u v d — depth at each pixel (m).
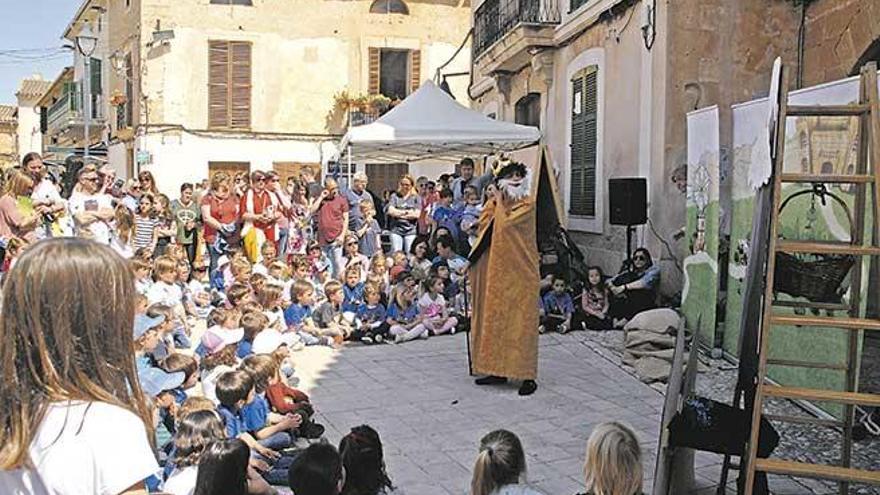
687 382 4.56
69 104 30.12
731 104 9.24
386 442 5.54
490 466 3.46
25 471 1.54
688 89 9.16
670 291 9.14
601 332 8.83
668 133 9.16
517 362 6.66
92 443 1.55
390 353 8.16
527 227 6.73
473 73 17.09
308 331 8.41
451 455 5.30
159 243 10.39
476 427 5.86
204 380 5.77
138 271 7.30
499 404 6.41
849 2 8.40
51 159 34.91
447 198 11.23
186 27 23.34
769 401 6.25
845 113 3.87
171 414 5.10
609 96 10.64
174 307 7.43
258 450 4.86
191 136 23.53
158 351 5.86
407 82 25.69
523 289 6.71
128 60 24.72
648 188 9.49
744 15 9.20
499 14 14.63
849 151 5.57
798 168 6.35
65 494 1.52
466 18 26.03
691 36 9.15
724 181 8.96
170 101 23.28
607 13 10.46
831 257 4.39
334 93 24.80
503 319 6.73
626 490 3.32
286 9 24.22
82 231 7.73
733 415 3.97
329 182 10.51
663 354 7.21
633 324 7.70
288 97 24.38
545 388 6.84
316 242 10.59
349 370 7.48
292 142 24.41
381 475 3.69
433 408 6.31
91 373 1.58
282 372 6.93
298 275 9.44
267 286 7.94
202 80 23.55
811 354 5.99
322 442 3.56
